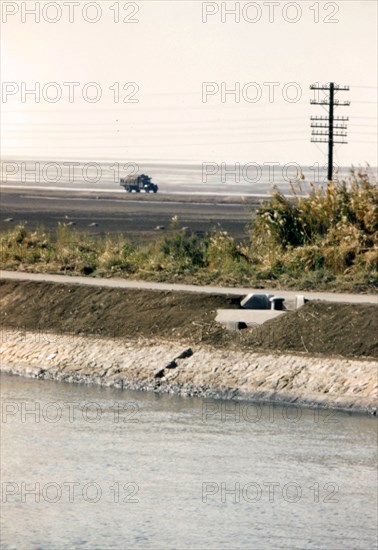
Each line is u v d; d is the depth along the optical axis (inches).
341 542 2962.6
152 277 5930.1
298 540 2974.9
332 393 4347.9
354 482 3390.7
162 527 3058.6
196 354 4781.0
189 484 3361.2
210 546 2920.8
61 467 3513.8
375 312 4729.3
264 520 3120.1
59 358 5007.4
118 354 4928.6
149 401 4402.1
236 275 5826.8
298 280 5689.0
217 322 4955.7
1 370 5024.6
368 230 6284.5
